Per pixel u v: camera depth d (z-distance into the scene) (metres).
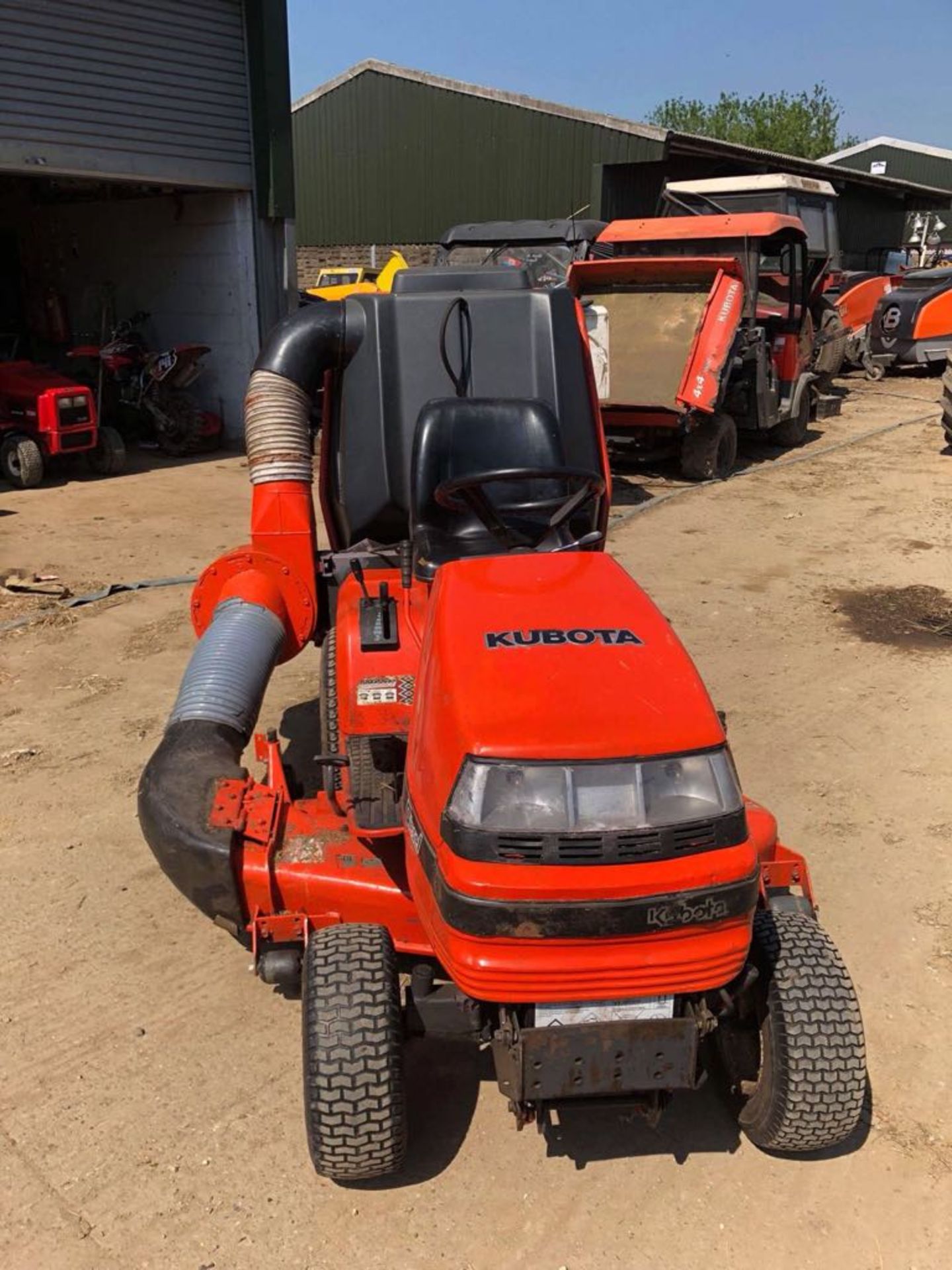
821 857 4.19
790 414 12.02
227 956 3.61
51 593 7.11
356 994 2.52
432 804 2.38
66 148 10.47
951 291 18.02
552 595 2.77
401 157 22.62
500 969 2.24
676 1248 2.58
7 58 9.82
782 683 5.80
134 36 10.74
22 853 4.15
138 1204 2.68
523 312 4.19
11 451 10.38
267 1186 2.74
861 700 5.60
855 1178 2.78
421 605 3.46
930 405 16.12
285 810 3.05
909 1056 3.18
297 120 23.77
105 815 4.42
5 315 15.79
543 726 2.30
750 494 10.23
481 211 21.84
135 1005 3.37
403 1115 2.53
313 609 4.36
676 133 19.00
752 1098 2.74
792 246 11.41
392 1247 2.58
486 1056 3.21
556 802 2.24
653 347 10.30
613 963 2.25
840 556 8.19
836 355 14.59
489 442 3.59
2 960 3.56
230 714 3.49
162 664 5.96
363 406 4.19
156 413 12.20
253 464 4.26
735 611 6.91
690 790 2.30
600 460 4.22
